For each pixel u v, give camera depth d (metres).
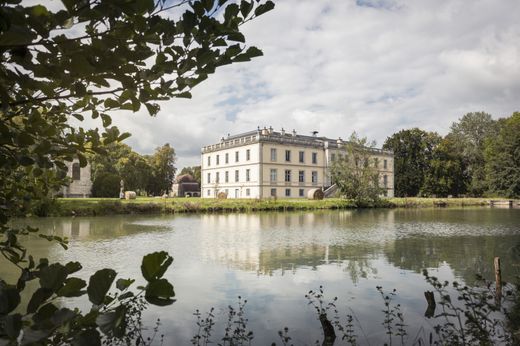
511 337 4.37
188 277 8.69
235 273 9.10
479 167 65.31
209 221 24.03
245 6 1.20
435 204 46.31
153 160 68.06
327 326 5.41
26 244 12.60
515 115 65.12
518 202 48.81
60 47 1.03
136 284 7.85
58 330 1.02
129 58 1.14
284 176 50.69
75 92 1.35
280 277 8.73
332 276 8.87
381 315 6.28
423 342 5.21
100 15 0.98
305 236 16.17
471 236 16.45
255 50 1.26
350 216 29.62
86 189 42.28
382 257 11.30
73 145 1.67
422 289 7.79
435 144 64.88
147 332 5.41
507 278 8.62
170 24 1.16
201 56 1.19
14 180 2.11
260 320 6.02
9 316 0.90
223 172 55.75
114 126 1.74
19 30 0.80
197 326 5.68
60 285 1.06
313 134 58.78
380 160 58.75
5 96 1.13
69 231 17.36
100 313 0.97
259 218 27.22
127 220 23.67
